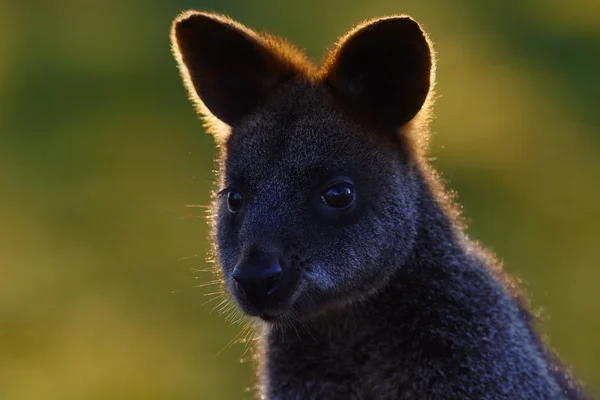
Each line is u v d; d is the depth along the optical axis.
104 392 16.17
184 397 15.85
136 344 17.22
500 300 8.73
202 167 23.53
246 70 9.21
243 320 9.14
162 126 25.81
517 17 30.44
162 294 18.53
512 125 24.39
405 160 8.88
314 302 8.41
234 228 8.76
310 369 8.88
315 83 8.92
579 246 19.09
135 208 21.77
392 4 30.91
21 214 21.67
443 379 8.43
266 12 29.94
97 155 24.52
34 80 28.67
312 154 8.54
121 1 32.50
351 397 8.82
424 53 8.63
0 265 19.62
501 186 21.58
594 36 29.16
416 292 8.62
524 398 8.43
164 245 20.06
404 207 8.71
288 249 8.27
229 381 16.03
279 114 8.80
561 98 26.11
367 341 8.70
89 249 20.27
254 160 8.66
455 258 8.77
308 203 8.45
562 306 17.22
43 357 17.22
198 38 9.20
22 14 31.92
